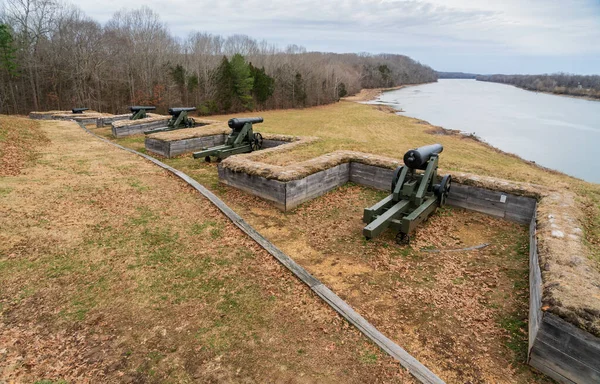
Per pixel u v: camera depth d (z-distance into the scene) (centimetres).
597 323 283
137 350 324
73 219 585
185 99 4100
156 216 621
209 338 341
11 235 512
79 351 319
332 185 810
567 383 299
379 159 827
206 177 898
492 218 655
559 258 389
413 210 614
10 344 321
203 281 434
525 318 385
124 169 909
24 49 3259
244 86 4366
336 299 401
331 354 324
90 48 3644
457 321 382
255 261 485
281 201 692
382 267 489
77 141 1258
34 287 407
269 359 318
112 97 3694
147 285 422
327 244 556
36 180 759
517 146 2238
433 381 294
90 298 394
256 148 1145
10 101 3209
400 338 357
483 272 477
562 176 1370
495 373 315
